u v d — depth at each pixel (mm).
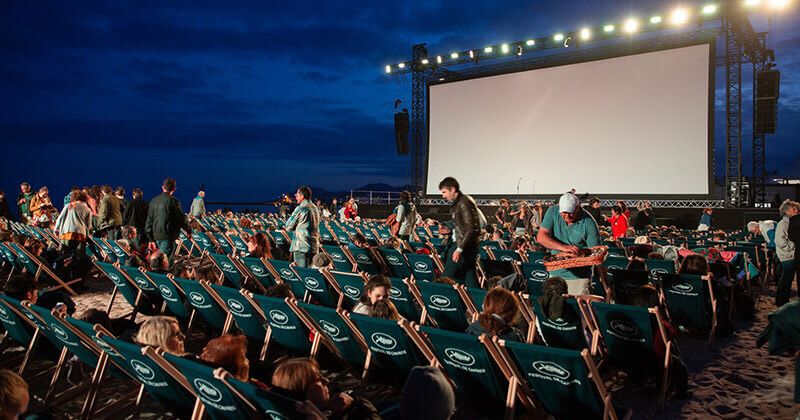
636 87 17062
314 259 5152
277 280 5070
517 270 5344
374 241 7605
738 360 4195
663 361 3236
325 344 3242
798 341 2508
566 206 3986
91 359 2973
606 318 3252
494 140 19609
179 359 2092
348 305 4836
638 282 4855
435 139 20891
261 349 3775
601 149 17672
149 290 4539
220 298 3828
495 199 19609
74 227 7223
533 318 3580
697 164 16266
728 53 16156
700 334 4906
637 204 17016
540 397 2539
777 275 7680
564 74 18219
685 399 3395
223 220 13562
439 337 2555
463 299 3938
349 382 3578
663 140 16703
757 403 3338
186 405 2428
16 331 3527
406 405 1700
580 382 2338
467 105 20125
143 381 2494
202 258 8734
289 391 2066
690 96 16281
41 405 3129
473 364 2566
